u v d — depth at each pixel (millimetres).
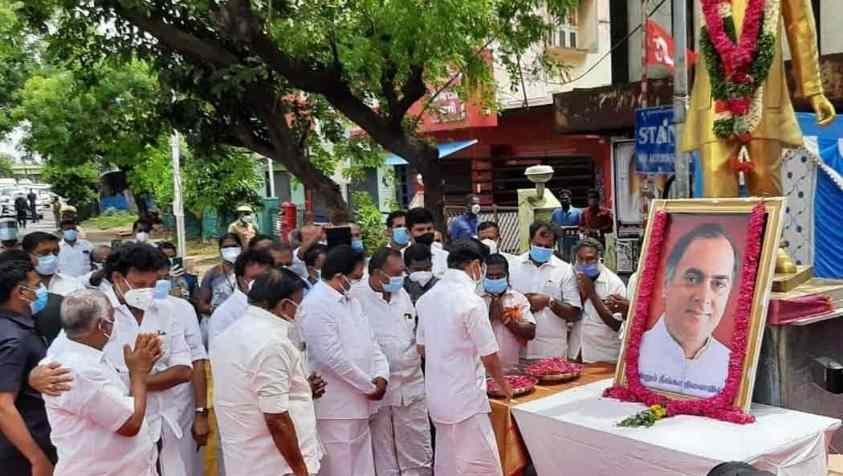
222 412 3791
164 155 18703
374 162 11922
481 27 8828
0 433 3773
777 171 4508
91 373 3299
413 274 5750
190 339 4676
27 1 9023
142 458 3502
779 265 4453
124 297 4199
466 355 4461
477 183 17234
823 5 10078
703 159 4672
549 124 15766
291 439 3670
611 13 12172
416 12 8016
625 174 11477
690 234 4367
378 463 5281
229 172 18359
